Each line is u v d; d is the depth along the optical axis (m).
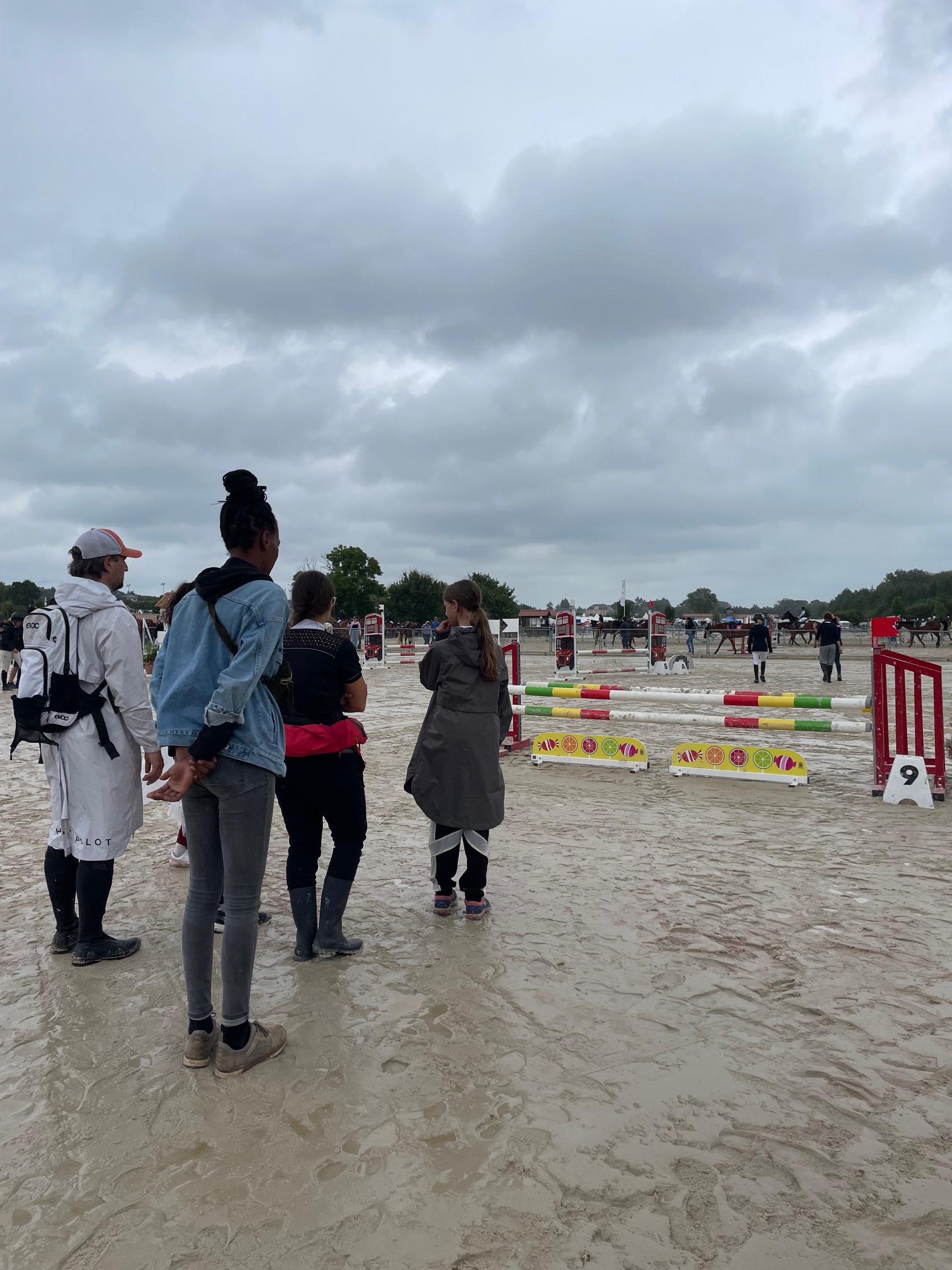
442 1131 2.36
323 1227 1.99
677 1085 2.58
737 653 34.41
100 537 3.63
